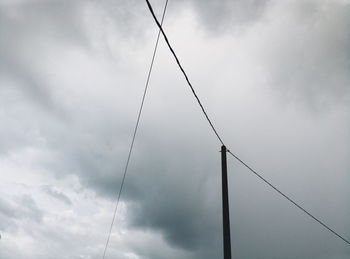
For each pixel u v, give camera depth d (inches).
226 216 298.2
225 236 288.5
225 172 328.2
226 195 311.1
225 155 343.0
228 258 276.4
